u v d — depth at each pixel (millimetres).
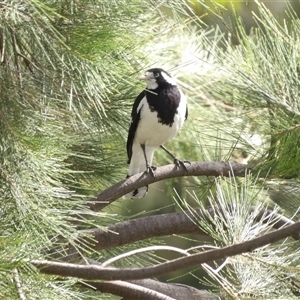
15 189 4633
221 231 4824
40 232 4898
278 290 4855
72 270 4719
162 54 9867
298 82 5672
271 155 6066
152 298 6199
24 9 5035
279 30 6059
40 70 5430
